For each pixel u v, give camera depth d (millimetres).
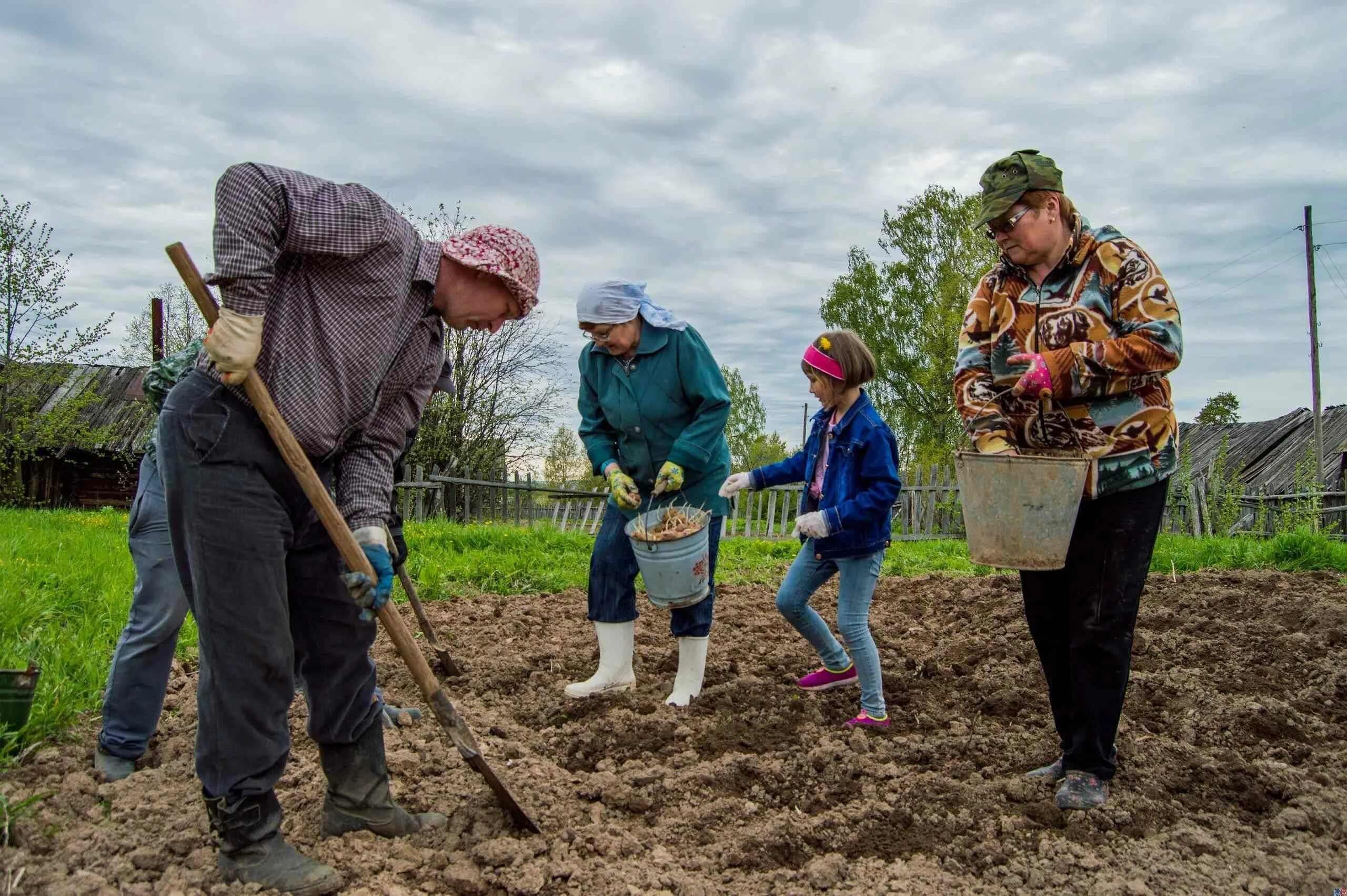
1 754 3518
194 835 2955
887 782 3811
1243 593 6801
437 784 3574
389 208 2744
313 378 2678
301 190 2562
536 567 9156
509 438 26328
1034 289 3607
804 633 4949
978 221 3549
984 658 5676
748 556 11633
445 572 8438
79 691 4227
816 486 4613
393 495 3090
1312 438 28781
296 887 2715
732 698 4930
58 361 22719
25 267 21812
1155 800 3545
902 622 7137
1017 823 3371
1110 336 3463
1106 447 3457
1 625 4961
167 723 4125
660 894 2873
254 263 2469
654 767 3980
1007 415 3699
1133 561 3449
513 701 5004
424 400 3039
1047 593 3729
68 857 2832
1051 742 4168
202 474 2602
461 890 2836
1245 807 3547
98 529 12039
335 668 3000
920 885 2957
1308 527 14844
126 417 27328
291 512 2791
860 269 40062
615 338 4738
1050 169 3436
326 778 3312
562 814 3395
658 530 4625
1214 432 32812
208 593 2631
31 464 26234
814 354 4453
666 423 4871
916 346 38469
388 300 2734
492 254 2883
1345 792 3473
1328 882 2848
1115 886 2873
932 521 18766
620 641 5020
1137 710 4621
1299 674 5059
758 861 3176
